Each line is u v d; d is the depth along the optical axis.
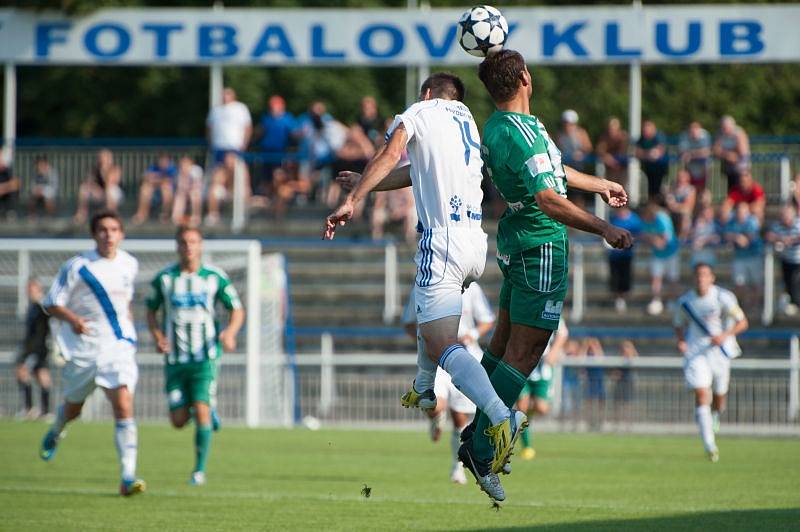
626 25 86.94
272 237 89.06
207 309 40.97
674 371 65.06
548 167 25.88
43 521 30.80
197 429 40.03
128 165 92.25
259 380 66.81
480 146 26.53
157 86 133.25
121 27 91.50
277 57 89.94
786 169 87.56
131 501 34.94
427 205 26.03
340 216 25.00
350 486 39.16
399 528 29.52
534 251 26.88
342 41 89.31
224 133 89.81
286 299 72.88
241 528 29.59
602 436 61.47
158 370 67.62
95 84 136.12
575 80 142.75
